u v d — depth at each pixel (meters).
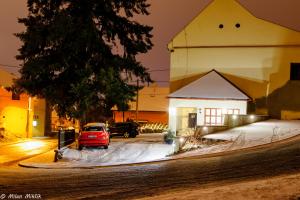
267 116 34.50
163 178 15.84
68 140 34.53
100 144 30.41
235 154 20.97
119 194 13.09
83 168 22.39
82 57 42.69
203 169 17.33
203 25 38.34
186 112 36.53
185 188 13.39
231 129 29.41
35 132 55.34
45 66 42.03
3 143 41.88
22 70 42.56
